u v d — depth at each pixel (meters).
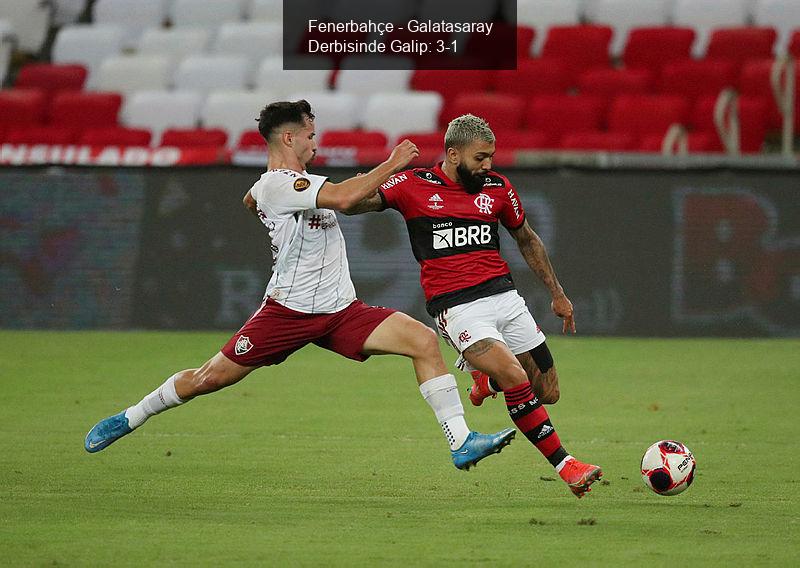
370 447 29.64
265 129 24.42
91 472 26.36
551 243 52.16
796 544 19.67
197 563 18.31
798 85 62.56
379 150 55.72
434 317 24.31
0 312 54.44
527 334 24.64
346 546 19.47
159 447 29.52
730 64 64.62
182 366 43.50
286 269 24.19
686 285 51.53
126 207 54.06
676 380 40.75
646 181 51.78
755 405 35.94
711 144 60.22
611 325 51.88
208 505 23.02
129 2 78.81
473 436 22.77
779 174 51.03
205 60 71.19
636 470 26.70
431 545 19.55
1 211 54.59
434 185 24.11
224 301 53.50
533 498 23.78
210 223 53.62
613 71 65.69
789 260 50.97
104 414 34.16
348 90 69.75
